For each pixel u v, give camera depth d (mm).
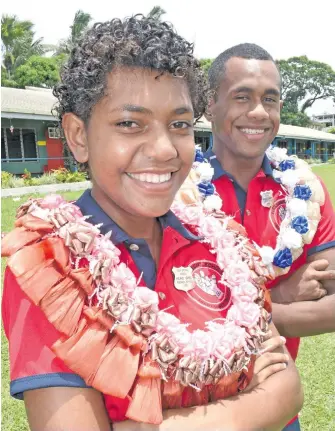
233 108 2373
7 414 3230
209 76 2504
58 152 20188
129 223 1443
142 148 1257
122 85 1236
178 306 1448
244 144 2377
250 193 2402
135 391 1237
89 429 1177
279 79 2451
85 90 1264
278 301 2361
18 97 19656
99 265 1259
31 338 1202
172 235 1529
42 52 34031
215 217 1860
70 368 1173
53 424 1158
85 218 1353
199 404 1379
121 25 1294
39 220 1312
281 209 2416
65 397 1176
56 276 1221
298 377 1644
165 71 1249
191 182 2193
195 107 1460
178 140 1299
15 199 11852
